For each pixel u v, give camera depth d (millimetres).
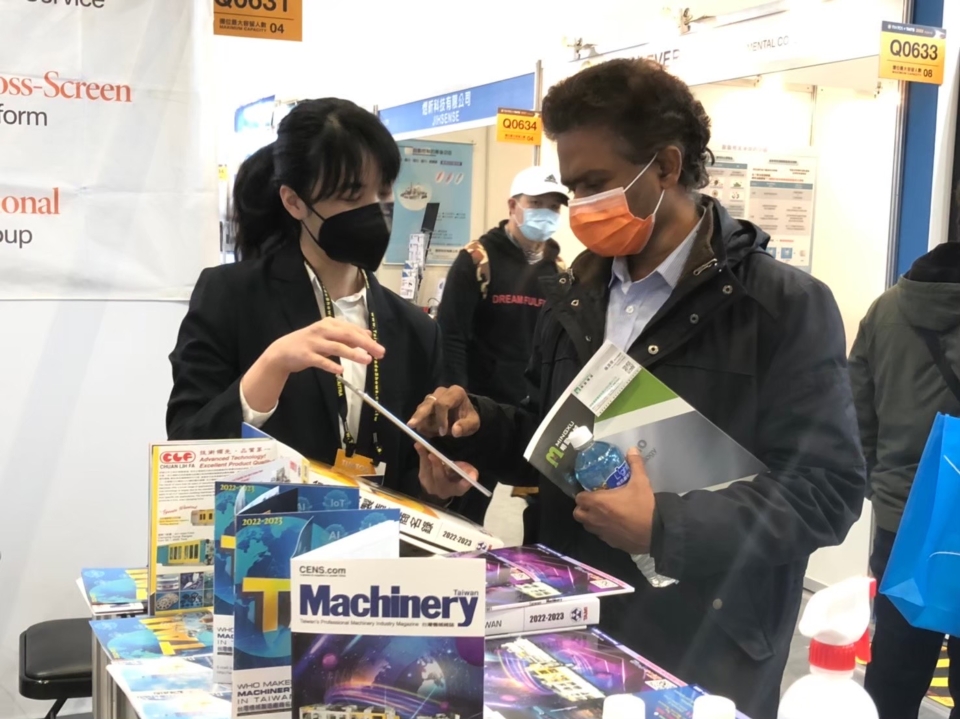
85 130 2283
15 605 2598
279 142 1460
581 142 1264
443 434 1430
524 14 4359
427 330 1676
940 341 2262
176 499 1223
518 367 3318
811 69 2889
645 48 3490
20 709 2635
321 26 6711
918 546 1279
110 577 1385
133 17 2303
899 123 2863
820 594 832
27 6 2188
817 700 800
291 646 823
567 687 941
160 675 1024
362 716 799
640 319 1368
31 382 2543
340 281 1589
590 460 1171
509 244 3336
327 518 959
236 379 1523
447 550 1213
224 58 7594
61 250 2291
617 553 1344
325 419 1501
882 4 2715
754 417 1264
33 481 2578
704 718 804
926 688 2285
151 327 2648
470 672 798
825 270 3066
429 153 5168
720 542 1103
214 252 2459
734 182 3127
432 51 5262
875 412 2471
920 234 2842
